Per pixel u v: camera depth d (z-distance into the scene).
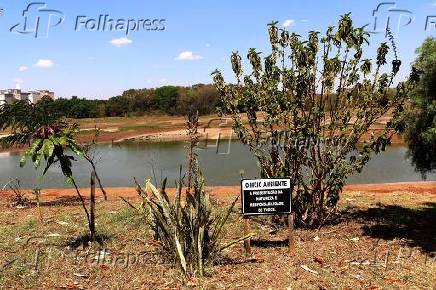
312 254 5.98
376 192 10.51
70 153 23.86
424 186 11.36
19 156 26.44
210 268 5.48
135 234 6.94
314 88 6.81
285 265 5.59
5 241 6.76
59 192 12.04
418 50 6.91
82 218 8.11
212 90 44.50
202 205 5.62
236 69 7.32
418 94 6.91
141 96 68.50
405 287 4.97
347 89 6.95
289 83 6.78
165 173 18.02
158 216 5.73
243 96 7.28
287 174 7.04
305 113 7.05
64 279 5.30
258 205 5.98
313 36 6.72
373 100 6.94
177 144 31.47
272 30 7.13
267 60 7.14
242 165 18.95
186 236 5.54
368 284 5.04
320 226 7.20
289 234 6.03
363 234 6.85
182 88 67.56
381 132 7.51
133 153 25.92
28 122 10.41
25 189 13.84
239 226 7.29
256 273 5.33
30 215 8.59
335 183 7.11
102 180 16.88
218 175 16.72
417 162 7.54
